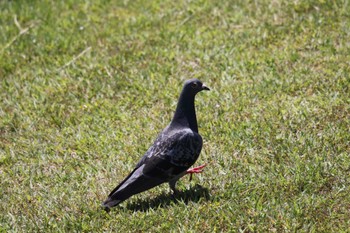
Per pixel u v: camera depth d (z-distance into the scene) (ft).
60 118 43.68
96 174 37.06
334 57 45.52
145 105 43.78
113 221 32.40
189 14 54.80
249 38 49.98
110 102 44.73
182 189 34.60
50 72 49.14
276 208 31.99
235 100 42.57
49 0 60.03
